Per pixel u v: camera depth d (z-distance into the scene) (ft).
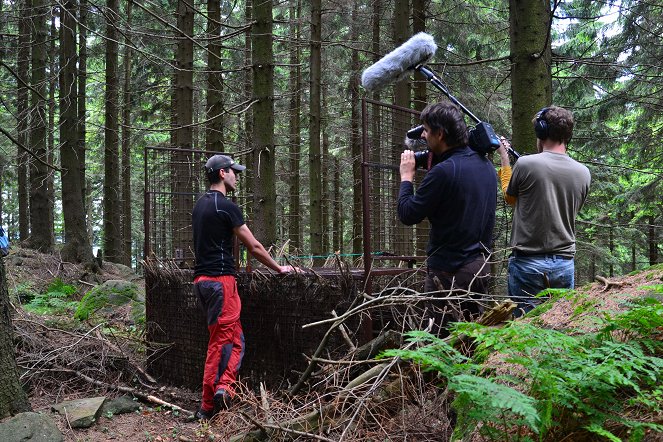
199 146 50.44
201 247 12.57
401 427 7.75
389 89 36.96
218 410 12.00
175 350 14.89
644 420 4.80
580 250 31.96
